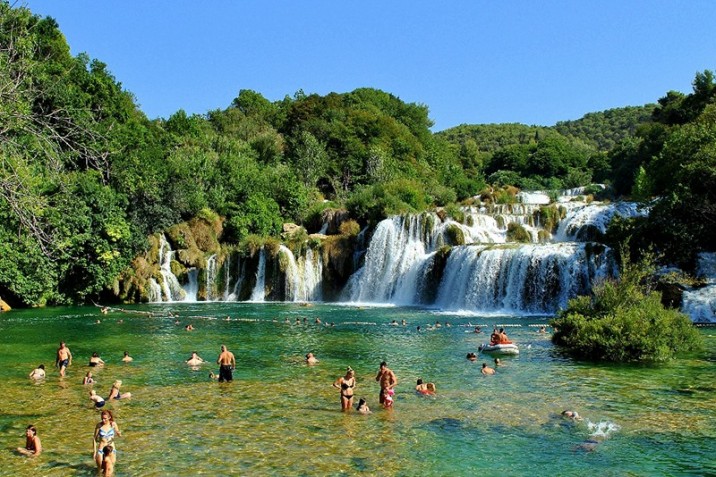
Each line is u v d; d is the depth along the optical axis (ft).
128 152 216.95
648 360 86.99
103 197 185.88
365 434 55.11
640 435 54.03
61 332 124.06
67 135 70.59
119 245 189.16
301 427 57.21
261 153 338.95
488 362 88.38
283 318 147.54
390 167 318.65
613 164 357.82
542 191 306.96
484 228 203.31
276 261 203.72
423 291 180.24
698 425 56.65
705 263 134.00
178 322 140.87
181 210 216.54
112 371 84.33
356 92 469.16
